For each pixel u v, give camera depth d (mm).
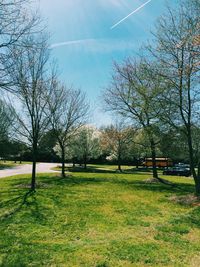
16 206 15195
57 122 30781
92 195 19312
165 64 18781
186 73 18000
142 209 15250
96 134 55969
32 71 19484
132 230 11281
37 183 24500
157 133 24656
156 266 7902
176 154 35812
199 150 25938
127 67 31109
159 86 19125
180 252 8938
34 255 8516
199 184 18922
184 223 12375
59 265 7895
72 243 9672
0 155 63875
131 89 28531
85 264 7953
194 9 18047
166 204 16797
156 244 9578
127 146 52719
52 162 83500
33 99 20203
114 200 17688
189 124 19031
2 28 10383
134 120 30125
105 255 8539
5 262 8047
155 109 19641
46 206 15352
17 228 11359
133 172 50062
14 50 10789
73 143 49094
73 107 40094
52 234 10703
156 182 28547
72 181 27516
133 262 8125
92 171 46969
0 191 20562
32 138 21953
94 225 11938
